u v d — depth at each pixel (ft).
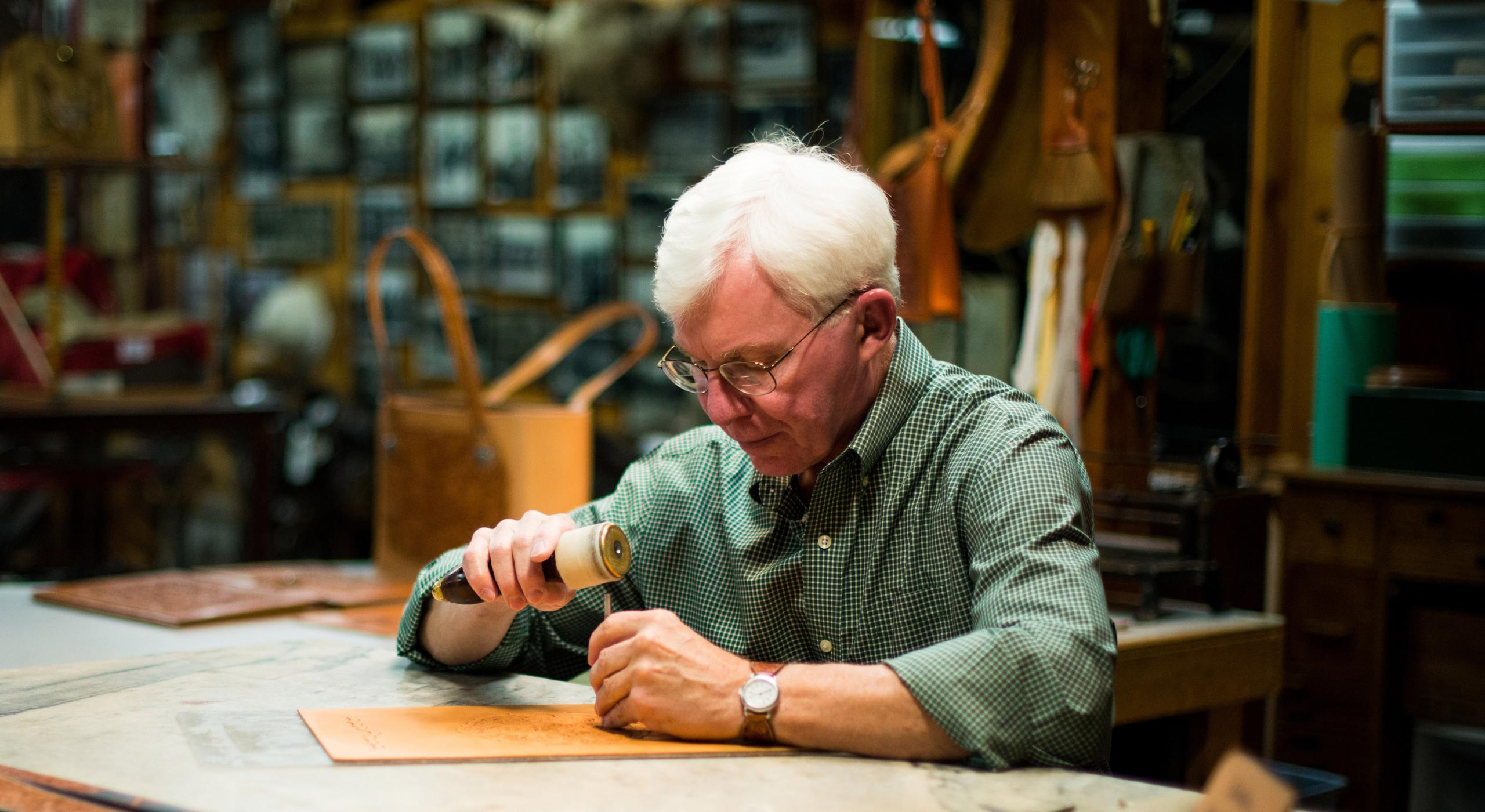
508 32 19.97
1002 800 3.53
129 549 20.76
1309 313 10.67
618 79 18.04
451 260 21.06
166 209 24.30
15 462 15.88
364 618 6.77
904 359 4.87
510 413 7.56
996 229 9.50
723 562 5.20
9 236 17.98
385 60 21.71
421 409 7.82
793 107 16.90
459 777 3.65
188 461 23.52
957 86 10.85
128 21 13.98
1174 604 7.86
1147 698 6.63
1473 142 10.36
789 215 4.31
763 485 4.95
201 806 3.34
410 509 7.79
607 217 18.97
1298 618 10.36
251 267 24.09
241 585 7.55
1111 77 8.57
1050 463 4.55
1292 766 10.36
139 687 4.71
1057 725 3.89
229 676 4.93
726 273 4.29
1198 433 9.66
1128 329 8.57
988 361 9.82
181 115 24.91
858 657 4.84
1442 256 10.53
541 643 5.36
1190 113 9.55
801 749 4.00
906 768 3.83
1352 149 9.71
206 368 15.75
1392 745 10.07
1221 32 9.57
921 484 4.79
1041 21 9.21
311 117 22.94
